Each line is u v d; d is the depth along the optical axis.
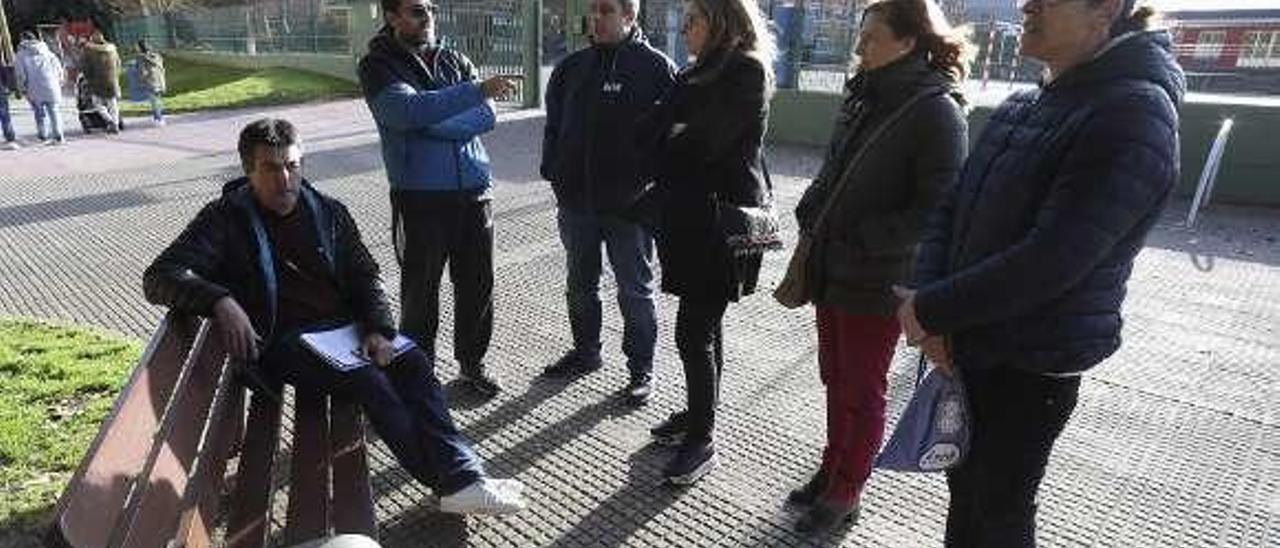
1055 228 1.78
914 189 2.64
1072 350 1.93
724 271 3.08
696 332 3.24
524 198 7.98
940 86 2.59
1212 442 3.86
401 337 3.20
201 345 2.57
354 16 18.94
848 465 3.09
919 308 1.98
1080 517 3.27
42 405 3.70
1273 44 12.77
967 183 2.12
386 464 3.46
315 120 13.86
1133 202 1.74
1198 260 6.61
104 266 5.95
